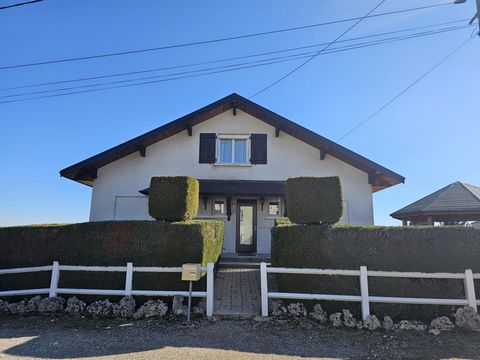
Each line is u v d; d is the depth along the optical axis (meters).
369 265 7.07
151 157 14.27
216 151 14.32
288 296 6.94
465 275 6.68
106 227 7.95
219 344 5.48
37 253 8.10
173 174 14.12
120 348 5.26
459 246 6.88
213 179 14.11
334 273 6.96
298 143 14.35
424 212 13.19
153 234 7.80
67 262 7.96
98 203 13.91
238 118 14.63
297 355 5.10
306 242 7.35
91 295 7.65
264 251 14.08
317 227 7.37
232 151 14.53
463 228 6.96
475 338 5.88
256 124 14.58
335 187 7.62
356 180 13.91
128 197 13.98
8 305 7.47
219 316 6.93
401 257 7.00
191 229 7.78
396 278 6.99
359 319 6.86
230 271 11.21
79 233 8.03
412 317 6.79
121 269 7.52
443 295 6.86
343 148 13.38
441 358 5.05
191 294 7.02
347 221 13.57
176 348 5.28
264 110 13.80
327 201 7.57
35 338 5.72
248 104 13.98
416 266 6.95
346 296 6.78
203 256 7.83
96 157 13.37
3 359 4.81
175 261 7.71
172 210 8.09
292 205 7.77
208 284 7.07
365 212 13.60
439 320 6.40
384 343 5.64
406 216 14.68
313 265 7.27
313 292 7.21
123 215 13.85
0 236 8.22
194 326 6.39
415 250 6.98
